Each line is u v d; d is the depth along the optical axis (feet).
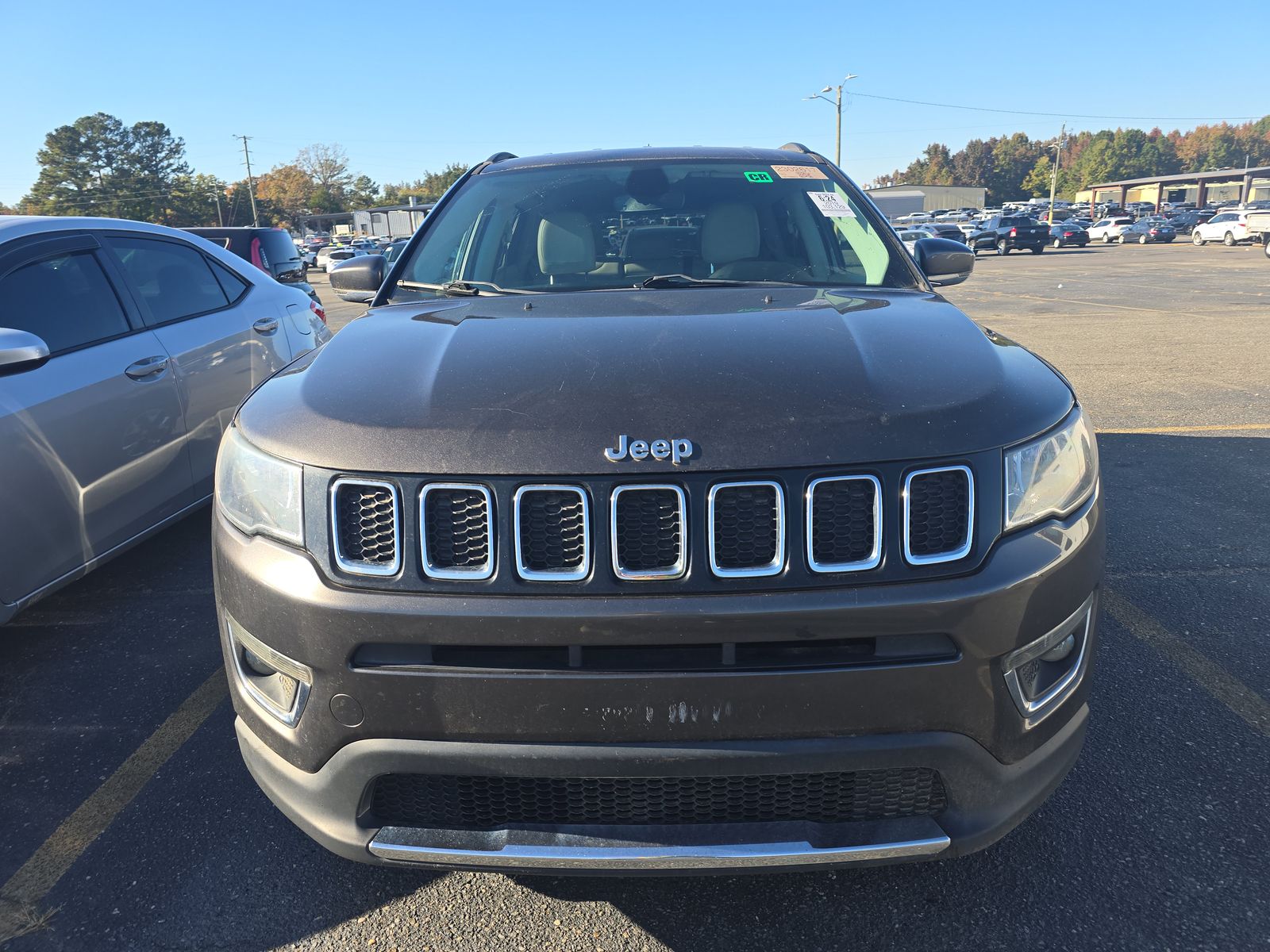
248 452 6.10
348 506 5.53
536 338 6.77
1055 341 35.01
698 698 5.24
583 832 5.60
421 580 5.36
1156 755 8.48
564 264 9.51
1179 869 7.00
